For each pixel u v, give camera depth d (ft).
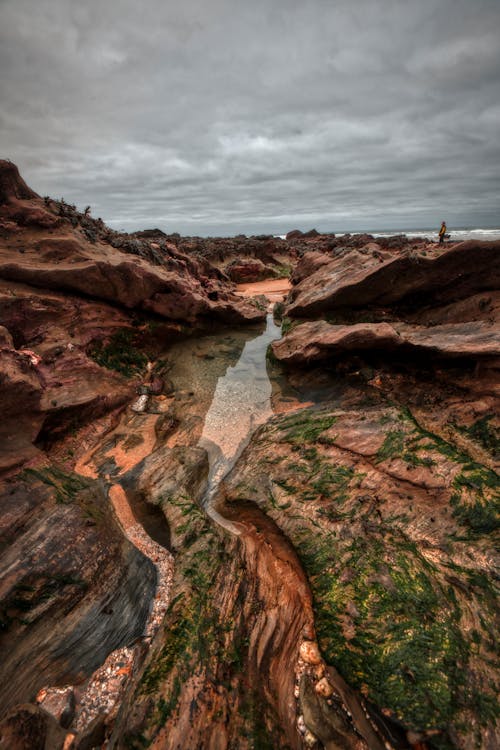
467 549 19.01
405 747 13.96
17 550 19.88
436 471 22.91
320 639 17.57
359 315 43.29
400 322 39.88
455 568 18.42
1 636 16.99
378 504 22.53
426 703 14.33
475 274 36.65
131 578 21.06
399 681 15.15
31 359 31.04
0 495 22.34
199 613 18.15
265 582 20.47
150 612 19.58
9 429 26.45
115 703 15.78
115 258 44.78
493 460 23.85
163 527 24.52
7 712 15.02
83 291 41.32
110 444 31.58
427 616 16.89
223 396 38.68
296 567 21.54
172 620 17.92
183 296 48.21
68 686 16.43
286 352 43.01
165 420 34.91
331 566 20.22
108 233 56.59
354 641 16.89
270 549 22.76
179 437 32.83
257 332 56.39
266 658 17.12
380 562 19.53
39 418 28.45
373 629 17.02
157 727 13.74
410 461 24.14
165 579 21.11
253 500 25.55
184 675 15.40
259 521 24.59
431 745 13.47
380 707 14.73
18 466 24.68
